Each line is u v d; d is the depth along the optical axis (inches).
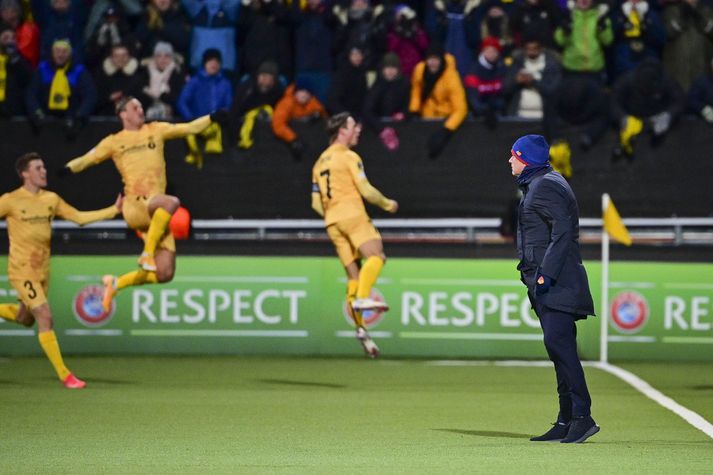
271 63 1978.3
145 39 2073.1
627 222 1979.6
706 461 970.7
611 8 2033.7
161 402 1374.3
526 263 1033.5
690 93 1990.7
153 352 1923.0
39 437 1102.4
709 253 1916.8
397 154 1983.3
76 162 1583.4
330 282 1930.4
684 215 1982.0
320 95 2065.7
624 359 1909.4
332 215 1566.2
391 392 1486.2
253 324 1925.4
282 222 1982.0
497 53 2000.5
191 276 1929.1
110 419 1230.9
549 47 2005.4
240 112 1985.7
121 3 2133.4
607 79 2081.7
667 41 2058.3
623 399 1428.4
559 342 1031.6
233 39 2062.0
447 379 1635.1
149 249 1555.1
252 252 1932.8
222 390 1494.8
